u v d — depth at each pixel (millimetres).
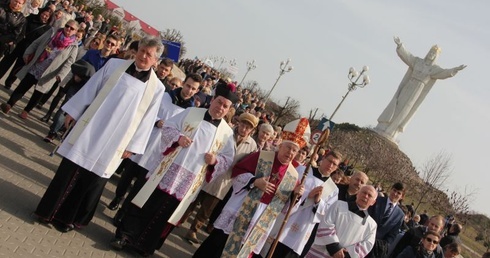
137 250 6508
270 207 6359
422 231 7809
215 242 6527
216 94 6535
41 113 11805
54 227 5977
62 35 9867
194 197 6566
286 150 6340
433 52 46062
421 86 46312
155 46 5809
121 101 5777
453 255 7930
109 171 5914
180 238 8453
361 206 6742
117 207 7867
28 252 5039
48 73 9844
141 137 6031
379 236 7680
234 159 7242
